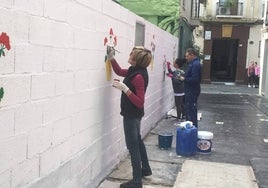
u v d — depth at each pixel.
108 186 5.18
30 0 3.15
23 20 3.07
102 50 5.08
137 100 4.84
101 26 4.98
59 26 3.73
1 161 2.92
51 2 3.52
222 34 29.05
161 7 15.66
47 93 3.56
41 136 3.50
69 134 4.15
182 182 5.46
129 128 5.00
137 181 5.04
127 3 15.83
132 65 5.06
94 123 4.96
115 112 5.88
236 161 6.80
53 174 3.80
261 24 28.59
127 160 6.46
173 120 10.54
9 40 2.89
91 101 4.79
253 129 10.12
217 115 12.41
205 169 6.12
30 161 3.34
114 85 4.85
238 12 28.70
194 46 23.30
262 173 6.17
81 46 4.33
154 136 8.45
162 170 5.99
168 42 11.35
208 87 25.17
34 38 3.25
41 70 3.41
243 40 28.88
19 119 3.12
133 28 6.76
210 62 29.06
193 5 21.84
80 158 4.52
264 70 20.77
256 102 17.05
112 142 5.82
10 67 2.94
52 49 3.61
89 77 4.67
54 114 3.74
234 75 29.81
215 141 8.35
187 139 6.88
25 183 3.28
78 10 4.18
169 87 12.01
